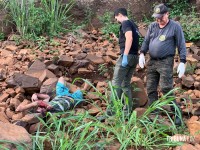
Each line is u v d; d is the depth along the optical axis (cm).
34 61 547
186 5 738
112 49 615
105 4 747
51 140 341
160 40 393
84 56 571
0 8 689
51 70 530
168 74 397
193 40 640
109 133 366
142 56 412
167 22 394
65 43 644
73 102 433
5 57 583
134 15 739
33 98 444
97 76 553
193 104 450
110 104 405
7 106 434
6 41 643
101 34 685
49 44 629
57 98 431
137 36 410
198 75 533
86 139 338
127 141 338
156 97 421
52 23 670
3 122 361
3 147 310
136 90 441
